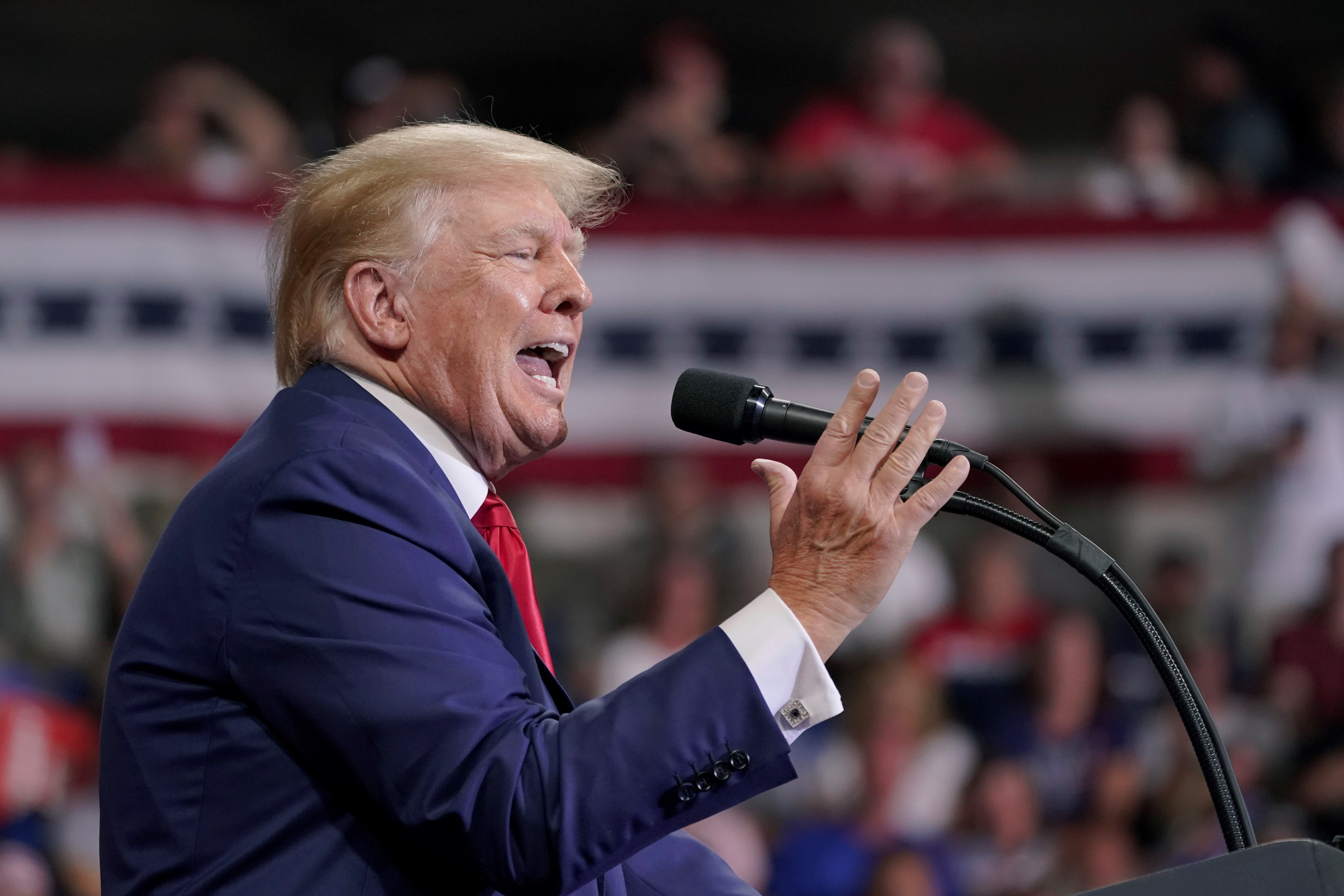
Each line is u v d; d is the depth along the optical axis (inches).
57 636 440.1
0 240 444.5
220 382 450.6
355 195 152.5
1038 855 425.4
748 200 503.5
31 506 442.3
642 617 458.3
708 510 473.1
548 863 121.0
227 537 134.2
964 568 479.2
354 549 131.0
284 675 128.5
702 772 124.1
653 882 160.9
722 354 473.1
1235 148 558.6
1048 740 442.6
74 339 446.0
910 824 428.1
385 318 150.6
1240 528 477.1
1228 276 480.4
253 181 509.0
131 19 690.8
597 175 162.1
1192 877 110.7
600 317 471.2
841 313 474.6
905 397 134.9
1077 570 137.6
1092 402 478.3
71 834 417.7
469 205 151.6
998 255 477.1
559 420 153.5
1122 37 718.5
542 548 470.0
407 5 707.4
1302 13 711.7
